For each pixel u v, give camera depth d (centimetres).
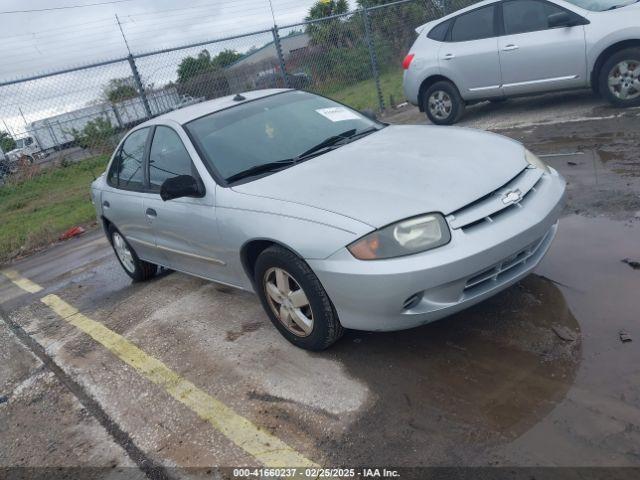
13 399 409
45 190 1264
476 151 366
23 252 874
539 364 302
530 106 918
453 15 889
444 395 297
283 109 466
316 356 361
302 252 324
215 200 391
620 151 597
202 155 418
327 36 1287
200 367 384
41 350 479
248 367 369
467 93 898
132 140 527
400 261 296
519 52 820
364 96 1344
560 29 785
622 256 389
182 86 1105
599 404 265
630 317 322
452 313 314
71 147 1246
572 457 241
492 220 313
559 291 365
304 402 320
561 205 352
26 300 630
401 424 284
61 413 374
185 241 439
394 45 1394
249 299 472
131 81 1093
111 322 501
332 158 388
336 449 279
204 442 309
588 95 884
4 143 1255
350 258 306
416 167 347
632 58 736
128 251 574
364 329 325
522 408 275
